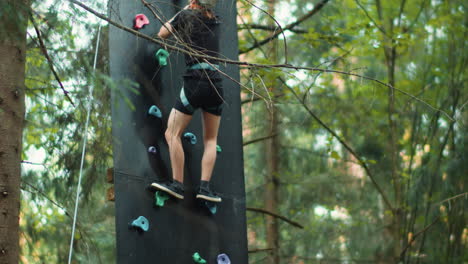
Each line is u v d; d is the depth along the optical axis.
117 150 5.96
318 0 12.00
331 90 12.86
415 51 13.98
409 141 13.43
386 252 12.91
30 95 7.33
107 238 10.08
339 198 13.43
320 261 12.30
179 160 6.14
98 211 10.17
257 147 13.45
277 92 10.61
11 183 5.18
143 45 6.47
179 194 6.12
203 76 6.03
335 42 10.61
